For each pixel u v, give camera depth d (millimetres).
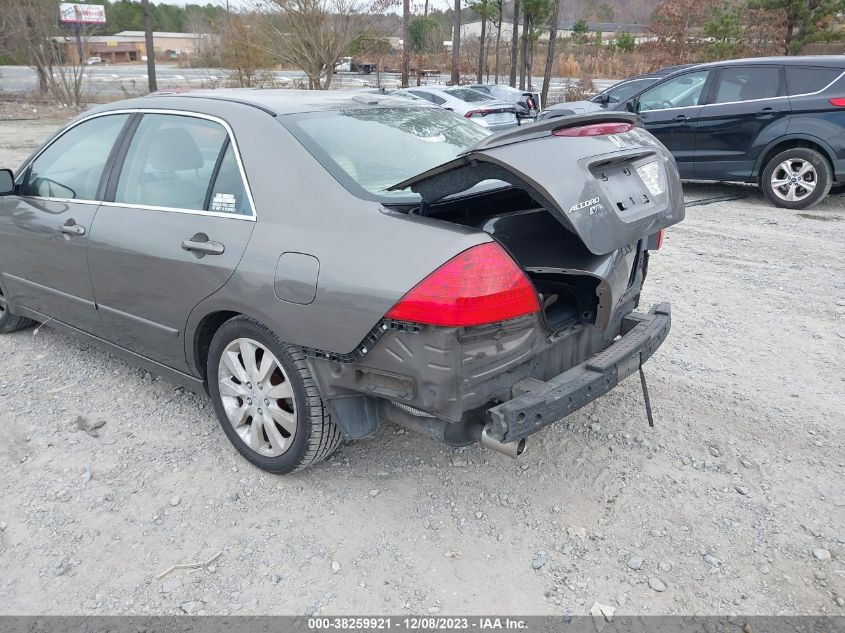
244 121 3098
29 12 23172
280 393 2943
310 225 2697
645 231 2621
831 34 22156
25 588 2549
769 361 4340
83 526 2859
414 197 2762
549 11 24969
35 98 24938
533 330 2529
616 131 2770
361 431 2787
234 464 3273
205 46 32969
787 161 8508
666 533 2797
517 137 2488
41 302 4230
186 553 2711
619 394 3916
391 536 2789
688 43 23484
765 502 2979
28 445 3432
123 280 3445
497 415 2389
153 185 3385
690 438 3463
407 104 3773
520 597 2488
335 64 19594
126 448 3408
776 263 6414
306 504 2984
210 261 2951
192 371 3377
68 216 3770
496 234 2676
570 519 2883
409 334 2406
